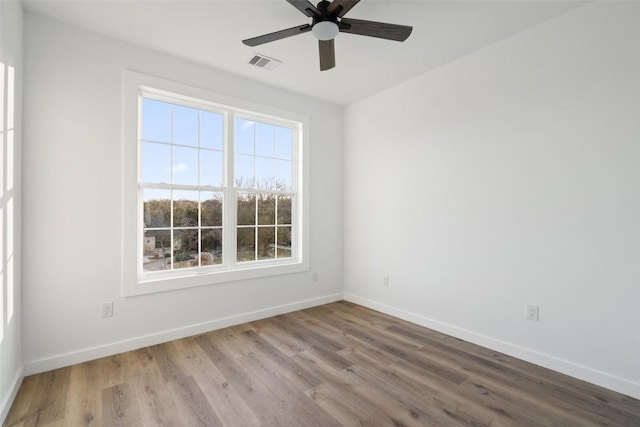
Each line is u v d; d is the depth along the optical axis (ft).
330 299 13.34
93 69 8.07
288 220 12.53
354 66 10.00
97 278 8.11
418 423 5.67
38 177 7.35
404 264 11.24
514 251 8.27
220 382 7.02
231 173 10.76
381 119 12.11
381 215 12.10
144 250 9.20
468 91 9.29
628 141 6.50
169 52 9.09
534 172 7.89
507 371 7.51
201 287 9.87
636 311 6.41
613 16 6.67
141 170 9.12
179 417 5.84
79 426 5.58
